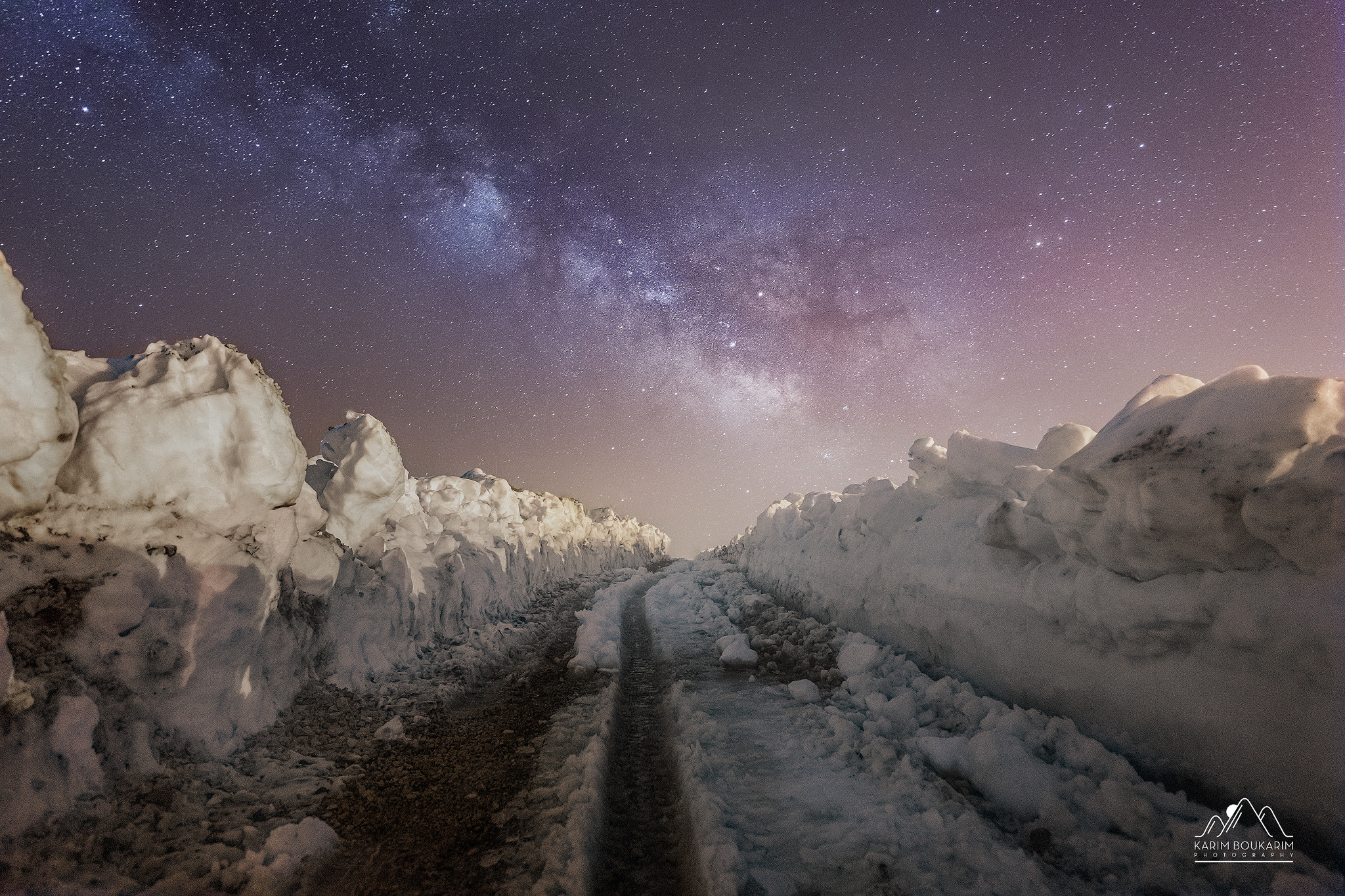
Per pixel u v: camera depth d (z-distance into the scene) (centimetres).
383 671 615
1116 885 262
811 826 331
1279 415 279
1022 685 436
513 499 1449
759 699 577
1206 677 305
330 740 449
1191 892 248
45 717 279
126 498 371
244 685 423
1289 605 269
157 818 303
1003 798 335
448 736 490
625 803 397
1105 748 349
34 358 303
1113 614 355
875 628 689
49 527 333
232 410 443
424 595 752
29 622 299
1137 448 331
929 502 684
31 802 254
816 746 444
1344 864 240
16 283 299
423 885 284
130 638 341
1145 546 333
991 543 480
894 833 319
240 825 318
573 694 621
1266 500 267
